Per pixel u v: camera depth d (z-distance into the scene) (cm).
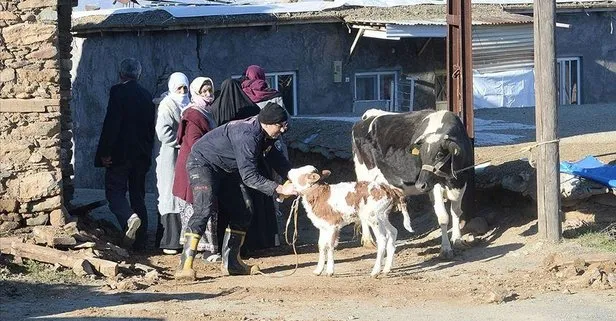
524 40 2441
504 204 1381
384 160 1291
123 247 1323
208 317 930
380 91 2472
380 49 2453
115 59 2272
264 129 1117
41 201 1262
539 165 1212
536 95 1213
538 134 1210
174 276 1138
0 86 1249
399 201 1120
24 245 1167
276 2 2700
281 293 1044
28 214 1260
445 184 1212
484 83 2419
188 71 2239
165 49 2225
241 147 1109
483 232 1326
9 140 1253
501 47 2417
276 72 2348
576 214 1284
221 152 1134
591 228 1244
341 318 923
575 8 2659
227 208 1166
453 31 1421
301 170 1113
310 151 1767
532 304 959
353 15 2355
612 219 1258
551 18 1199
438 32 2281
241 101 1266
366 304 985
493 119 1977
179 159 1251
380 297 1016
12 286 1062
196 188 1137
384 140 1292
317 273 1145
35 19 1253
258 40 2320
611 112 2022
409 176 1254
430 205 1491
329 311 955
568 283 1034
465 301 986
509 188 1326
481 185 1382
